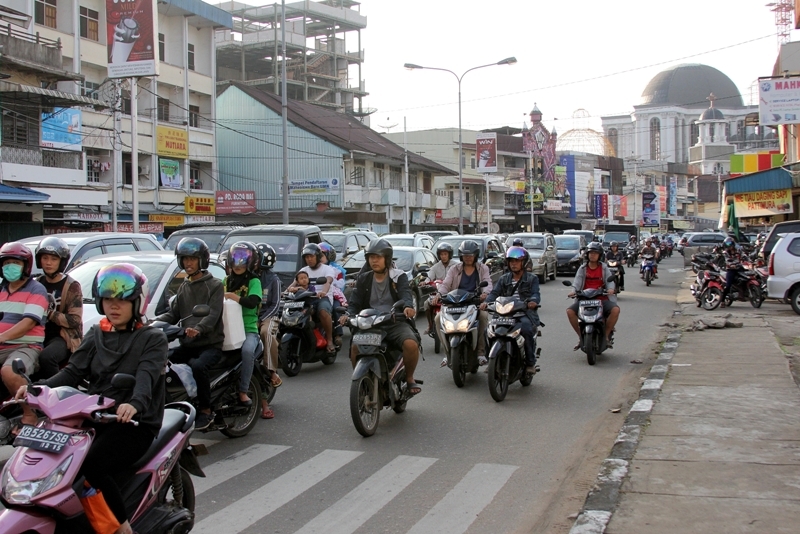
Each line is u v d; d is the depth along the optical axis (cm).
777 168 2375
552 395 890
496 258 1838
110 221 3052
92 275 818
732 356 1045
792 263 1563
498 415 792
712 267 1773
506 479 580
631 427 684
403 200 5034
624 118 13975
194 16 3953
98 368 400
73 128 2827
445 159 6581
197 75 4041
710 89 13538
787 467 559
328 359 1091
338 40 7281
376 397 720
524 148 7131
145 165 3644
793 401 769
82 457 344
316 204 4394
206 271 664
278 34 6309
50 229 2791
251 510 515
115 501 357
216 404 666
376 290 751
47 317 646
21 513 327
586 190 8219
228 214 4106
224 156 4738
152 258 841
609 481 534
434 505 523
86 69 3328
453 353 909
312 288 1075
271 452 659
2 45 2420
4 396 619
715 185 11238
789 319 1481
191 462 435
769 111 2245
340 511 512
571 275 3095
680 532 441
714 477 539
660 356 1085
